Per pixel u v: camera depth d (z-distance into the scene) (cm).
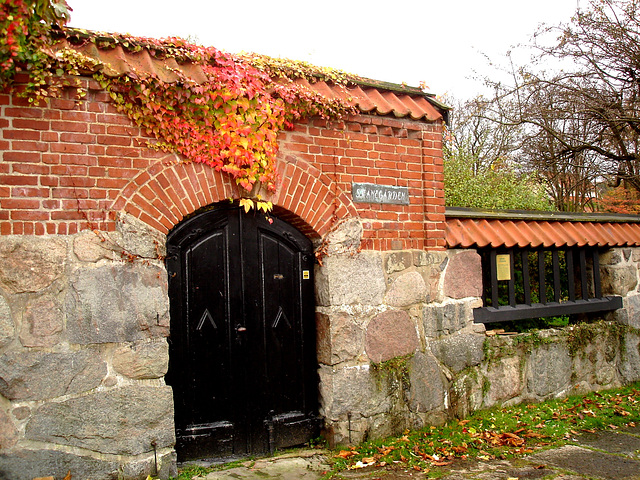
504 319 586
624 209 1391
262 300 478
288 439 480
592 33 1036
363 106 495
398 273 521
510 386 589
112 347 386
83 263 380
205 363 448
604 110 1030
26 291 364
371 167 513
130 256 393
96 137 391
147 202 406
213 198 434
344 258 492
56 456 365
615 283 690
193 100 414
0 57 343
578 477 418
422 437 499
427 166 544
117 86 395
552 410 582
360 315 496
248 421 463
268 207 456
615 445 491
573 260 699
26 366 360
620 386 684
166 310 407
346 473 426
